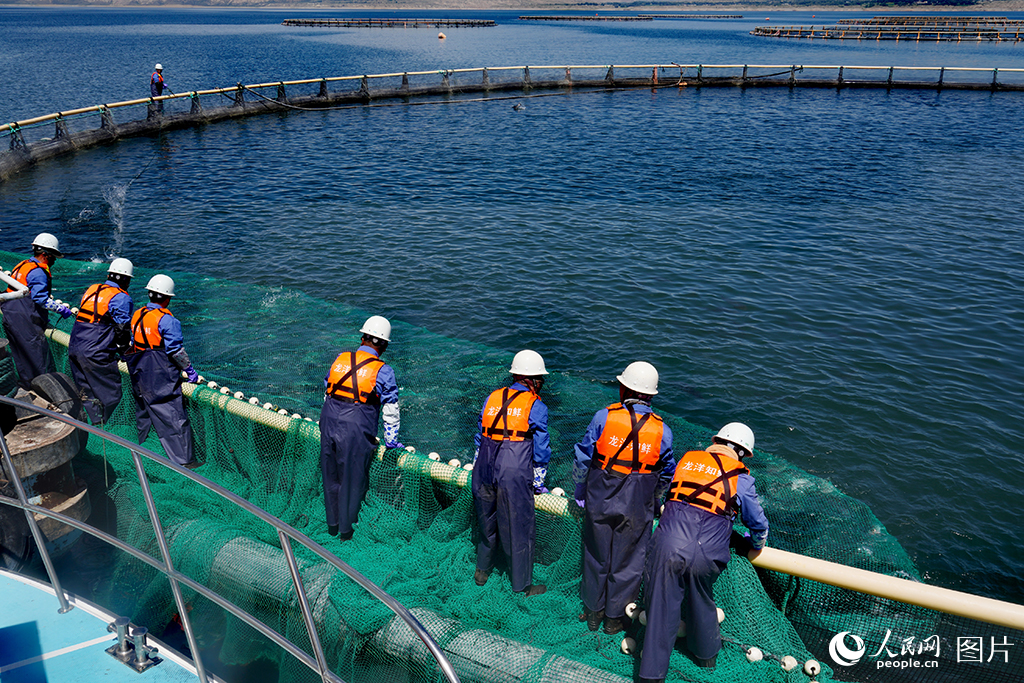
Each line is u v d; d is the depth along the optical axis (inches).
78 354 254.1
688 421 362.9
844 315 496.7
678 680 145.6
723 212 772.0
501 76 1931.6
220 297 482.9
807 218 748.0
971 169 979.9
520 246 646.5
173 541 205.9
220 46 3949.3
